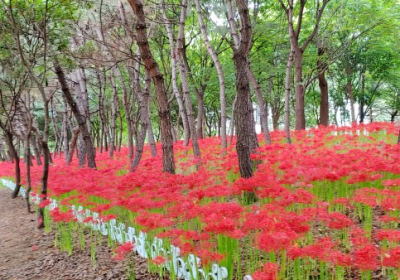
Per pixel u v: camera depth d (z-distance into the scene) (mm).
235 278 4203
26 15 8453
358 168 5793
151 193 5797
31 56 8930
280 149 9875
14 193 13594
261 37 17391
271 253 3666
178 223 5555
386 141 11977
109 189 6758
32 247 7160
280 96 25766
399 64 23219
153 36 14805
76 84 15680
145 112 12109
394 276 3418
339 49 20922
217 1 13008
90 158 12688
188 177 6707
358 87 26125
